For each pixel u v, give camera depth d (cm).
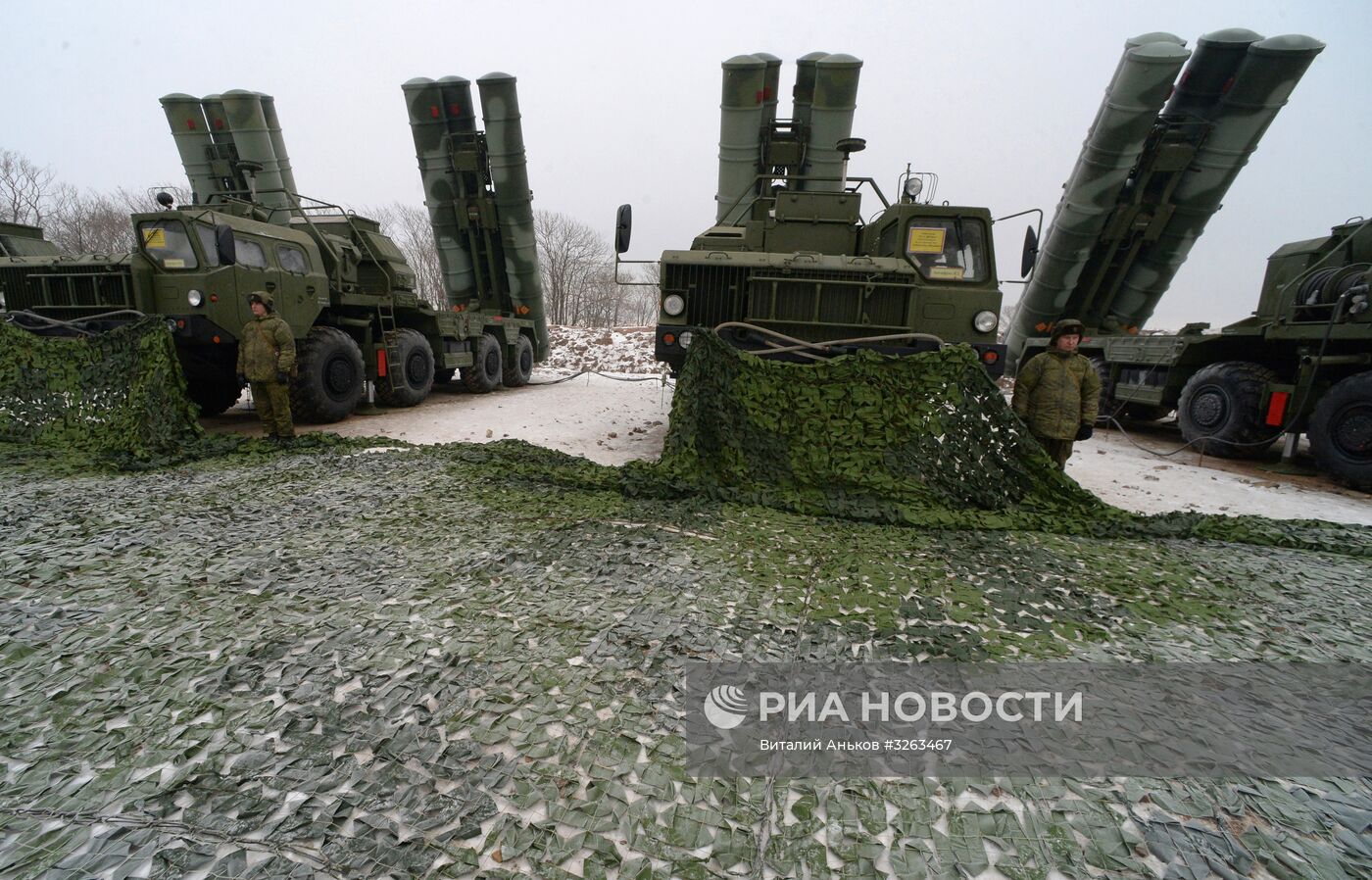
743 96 912
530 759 163
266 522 338
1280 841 141
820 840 140
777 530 333
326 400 732
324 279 759
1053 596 264
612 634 223
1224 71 830
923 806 150
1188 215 930
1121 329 1041
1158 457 727
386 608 242
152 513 348
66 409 539
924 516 356
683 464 402
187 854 132
